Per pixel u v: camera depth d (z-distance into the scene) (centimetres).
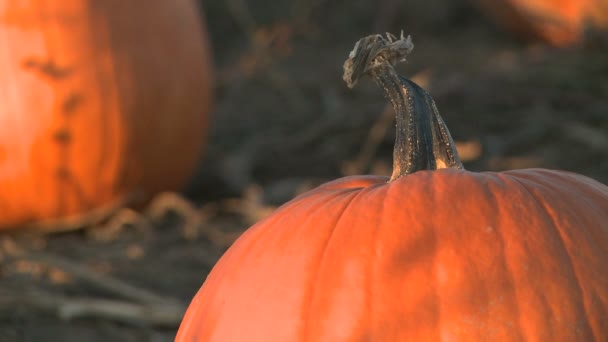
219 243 713
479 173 261
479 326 228
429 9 1639
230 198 859
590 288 234
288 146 998
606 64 1132
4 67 679
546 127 962
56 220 721
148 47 722
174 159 761
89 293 613
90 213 728
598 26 1270
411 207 247
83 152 699
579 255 239
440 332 228
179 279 641
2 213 709
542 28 1393
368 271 240
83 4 698
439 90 1094
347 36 1598
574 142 941
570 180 267
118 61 705
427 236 240
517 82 1109
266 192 841
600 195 263
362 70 269
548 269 234
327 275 244
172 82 736
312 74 1299
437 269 235
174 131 747
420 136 267
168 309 576
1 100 679
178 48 746
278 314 245
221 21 1602
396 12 1641
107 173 714
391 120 1038
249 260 263
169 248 702
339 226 252
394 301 234
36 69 682
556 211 247
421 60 1375
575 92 1073
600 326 231
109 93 700
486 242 238
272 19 1606
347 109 1084
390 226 245
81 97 691
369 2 1666
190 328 274
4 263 662
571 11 1344
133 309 574
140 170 732
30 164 689
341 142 998
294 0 1627
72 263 651
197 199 862
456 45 1502
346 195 265
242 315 253
